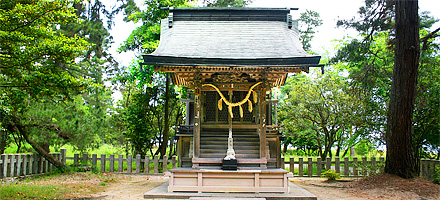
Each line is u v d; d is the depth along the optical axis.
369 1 14.36
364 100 18.34
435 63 16.11
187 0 20.53
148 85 21.22
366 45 15.87
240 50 11.84
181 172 10.56
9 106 12.14
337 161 17.23
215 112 12.98
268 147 12.10
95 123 17.86
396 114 12.12
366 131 18.92
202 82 11.84
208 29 13.34
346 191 11.62
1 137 15.54
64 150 17.16
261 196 9.98
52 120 15.74
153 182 14.11
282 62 10.74
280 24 13.78
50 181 13.16
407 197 9.99
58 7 11.53
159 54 11.27
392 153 12.26
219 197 9.88
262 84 11.59
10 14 10.73
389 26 14.77
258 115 11.93
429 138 16.39
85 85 11.63
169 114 22.94
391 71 17.38
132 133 20.38
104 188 11.98
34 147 15.15
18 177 13.41
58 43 10.82
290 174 11.26
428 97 15.34
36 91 10.66
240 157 11.53
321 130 22.48
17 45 10.66
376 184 11.71
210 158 11.12
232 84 11.84
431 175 13.71
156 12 19.69
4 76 12.74
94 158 17.66
